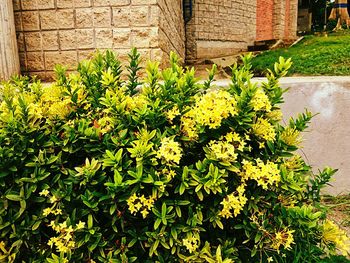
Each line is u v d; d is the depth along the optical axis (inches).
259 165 75.0
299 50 283.7
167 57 185.8
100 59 97.5
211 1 401.4
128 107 81.9
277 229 76.6
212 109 73.5
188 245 71.1
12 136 75.2
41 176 74.0
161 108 75.9
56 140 77.3
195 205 76.5
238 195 76.4
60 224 70.4
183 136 77.0
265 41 451.8
